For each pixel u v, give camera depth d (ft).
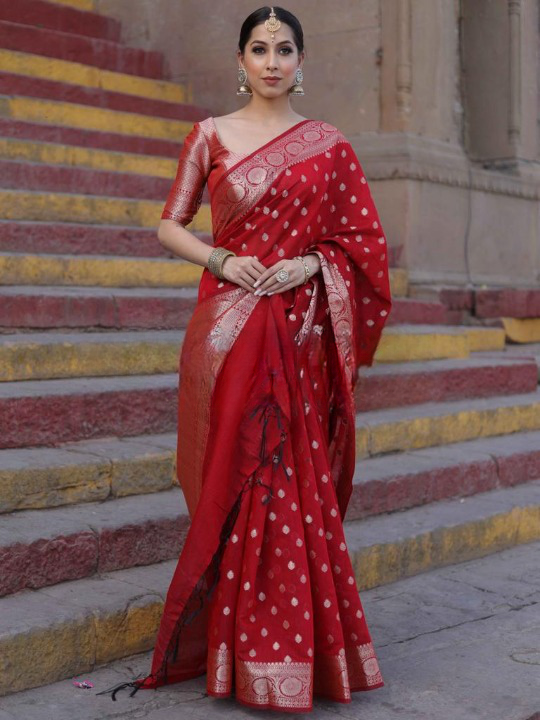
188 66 26.96
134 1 27.99
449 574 13.35
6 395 12.25
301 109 24.31
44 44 25.36
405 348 18.92
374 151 22.80
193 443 9.30
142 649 10.11
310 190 9.12
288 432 9.03
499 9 25.58
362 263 9.55
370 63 23.16
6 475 11.01
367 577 12.50
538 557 14.29
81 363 14.14
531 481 16.61
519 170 25.85
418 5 23.09
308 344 9.30
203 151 9.52
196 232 20.89
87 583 10.52
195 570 8.93
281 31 9.30
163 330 16.57
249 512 8.95
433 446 16.53
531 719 9.09
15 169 19.53
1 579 9.93
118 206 19.95
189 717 8.84
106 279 17.52
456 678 9.95
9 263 16.35
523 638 11.08
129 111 24.97
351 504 13.56
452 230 23.84
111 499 11.93
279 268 9.05
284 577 8.87
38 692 9.18
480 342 22.41
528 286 26.32
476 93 25.99
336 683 8.97
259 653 8.83
